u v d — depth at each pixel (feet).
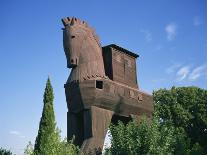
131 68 99.35
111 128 83.41
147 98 99.71
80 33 87.40
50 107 80.33
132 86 97.55
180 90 161.68
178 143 90.63
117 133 80.84
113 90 88.38
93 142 80.69
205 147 150.30
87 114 83.15
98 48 90.63
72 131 85.71
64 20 88.43
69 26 87.30
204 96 158.51
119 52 96.58
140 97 96.68
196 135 153.17
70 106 86.43
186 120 154.51
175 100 159.63
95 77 85.20
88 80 83.87
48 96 81.30
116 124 93.61
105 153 82.28
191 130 154.20
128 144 77.25
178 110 156.04
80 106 84.28
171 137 81.20
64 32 87.76
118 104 89.20
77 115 87.40
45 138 76.54
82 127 87.86
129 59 99.55
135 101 94.79
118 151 78.13
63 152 74.38
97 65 87.51
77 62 86.07
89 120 82.43
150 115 99.86
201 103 156.97
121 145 78.18
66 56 87.30
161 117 159.74
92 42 89.30
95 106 83.82
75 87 84.64
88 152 79.36
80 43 86.84
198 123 153.58
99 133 82.79
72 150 77.56
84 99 83.30
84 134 83.15
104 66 94.22
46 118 78.84
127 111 92.27
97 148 80.89
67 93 86.58
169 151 81.92
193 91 160.35
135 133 78.74
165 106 158.81
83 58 86.38
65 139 78.48
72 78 85.61
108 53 94.63
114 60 93.86
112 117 92.22
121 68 95.61
